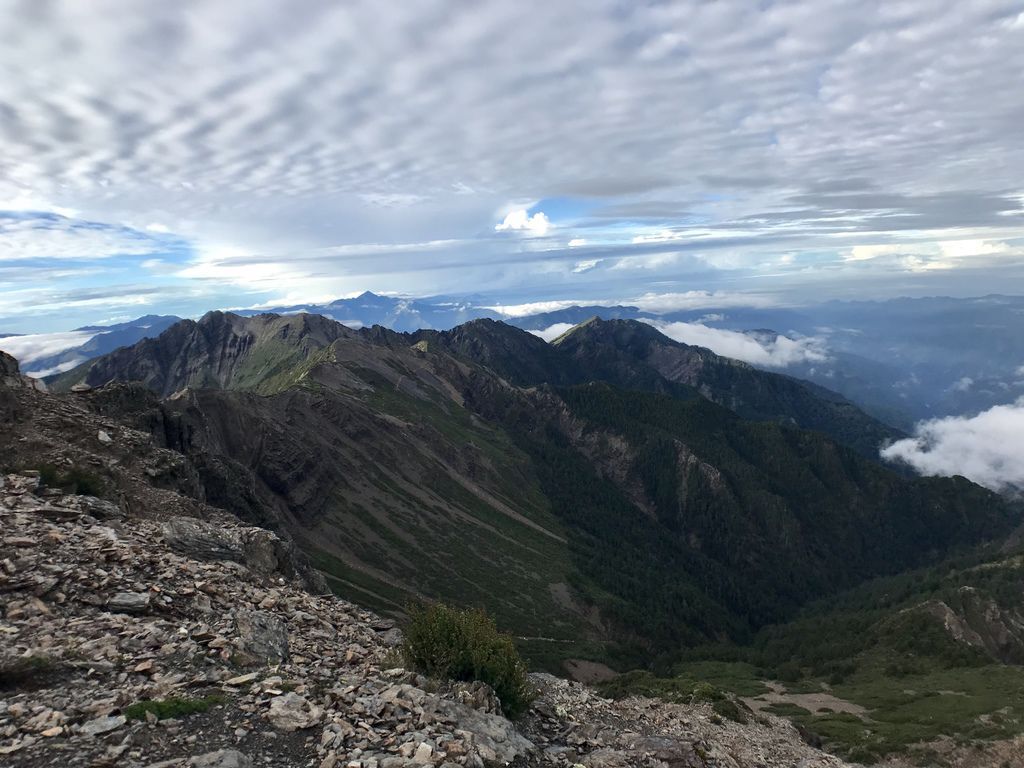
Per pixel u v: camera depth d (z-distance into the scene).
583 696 23.44
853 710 104.50
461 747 12.70
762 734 34.84
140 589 17.86
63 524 21.19
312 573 37.34
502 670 17.34
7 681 12.53
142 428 77.31
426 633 18.03
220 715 12.48
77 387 64.81
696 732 23.77
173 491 36.72
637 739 17.44
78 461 31.98
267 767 11.05
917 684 130.00
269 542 28.02
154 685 13.18
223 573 21.66
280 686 14.06
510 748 14.07
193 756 10.84
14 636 14.05
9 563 17.17
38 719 11.28
